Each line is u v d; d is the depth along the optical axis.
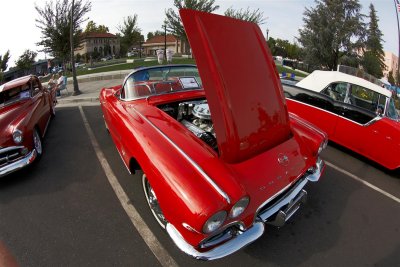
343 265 2.29
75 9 14.51
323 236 2.59
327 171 3.85
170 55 14.88
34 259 2.31
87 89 11.15
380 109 3.92
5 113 3.82
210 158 2.08
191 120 3.17
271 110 2.38
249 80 2.22
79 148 4.42
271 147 2.38
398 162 3.71
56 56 15.62
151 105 3.01
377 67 23.80
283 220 2.20
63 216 2.82
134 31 33.66
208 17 2.04
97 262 2.27
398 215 2.93
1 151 3.30
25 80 4.84
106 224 2.69
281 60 30.27
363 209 3.01
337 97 4.53
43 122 4.66
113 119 3.17
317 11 23.81
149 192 2.61
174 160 2.06
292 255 2.36
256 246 2.45
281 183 2.14
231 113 2.05
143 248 2.41
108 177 3.53
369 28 23.56
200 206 1.73
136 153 2.40
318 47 23.73
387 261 2.34
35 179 3.53
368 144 4.05
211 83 1.98
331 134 4.56
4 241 2.51
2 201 3.10
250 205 1.95
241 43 2.22
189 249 1.87
